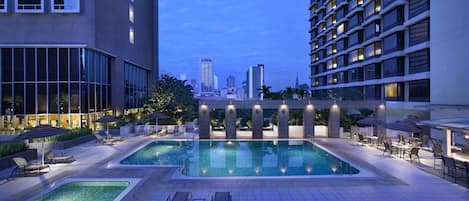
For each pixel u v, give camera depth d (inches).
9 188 448.1
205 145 874.8
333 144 844.6
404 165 583.8
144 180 474.9
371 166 575.5
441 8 951.6
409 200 398.9
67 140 799.7
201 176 532.7
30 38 1056.2
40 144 753.6
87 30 1079.6
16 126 1061.8
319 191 435.5
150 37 1971.0
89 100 1122.0
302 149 821.9
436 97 986.7
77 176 505.4
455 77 886.4
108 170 549.6
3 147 593.3
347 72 2009.1
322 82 2544.3
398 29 1277.1
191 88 1631.4
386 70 1439.5
